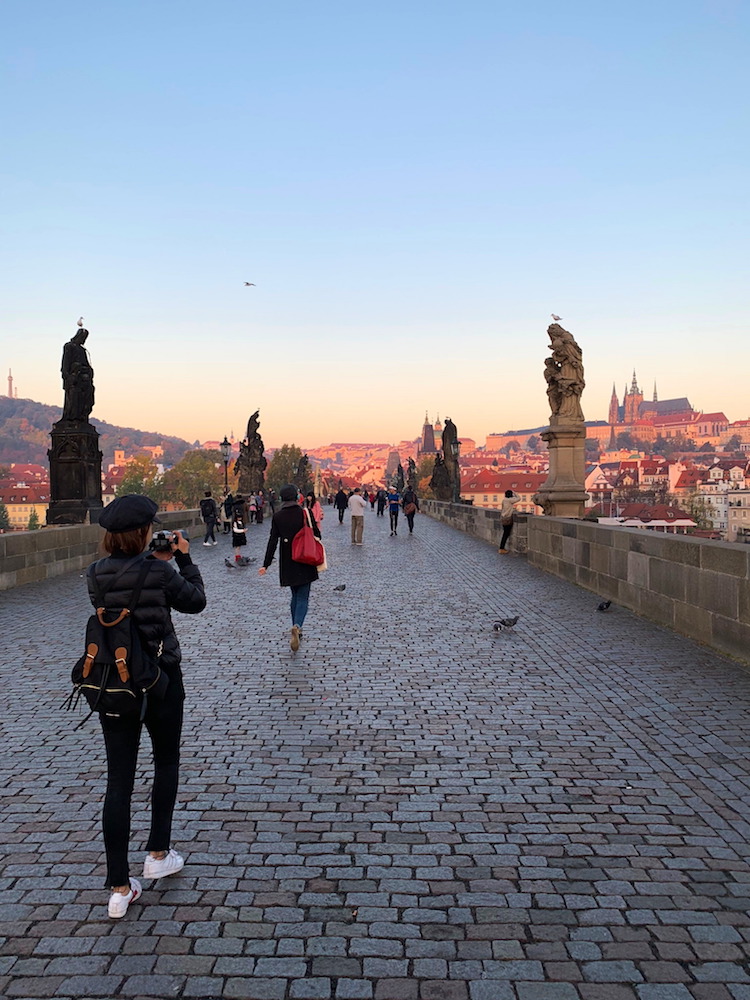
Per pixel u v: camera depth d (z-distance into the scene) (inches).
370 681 297.1
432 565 714.8
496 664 322.7
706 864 155.9
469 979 122.3
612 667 313.3
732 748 218.8
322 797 188.9
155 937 133.0
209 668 319.6
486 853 161.2
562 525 601.3
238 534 747.4
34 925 136.4
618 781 197.3
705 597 352.5
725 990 119.6
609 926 135.8
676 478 7431.1
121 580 143.3
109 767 143.5
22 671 313.9
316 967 125.3
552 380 727.7
